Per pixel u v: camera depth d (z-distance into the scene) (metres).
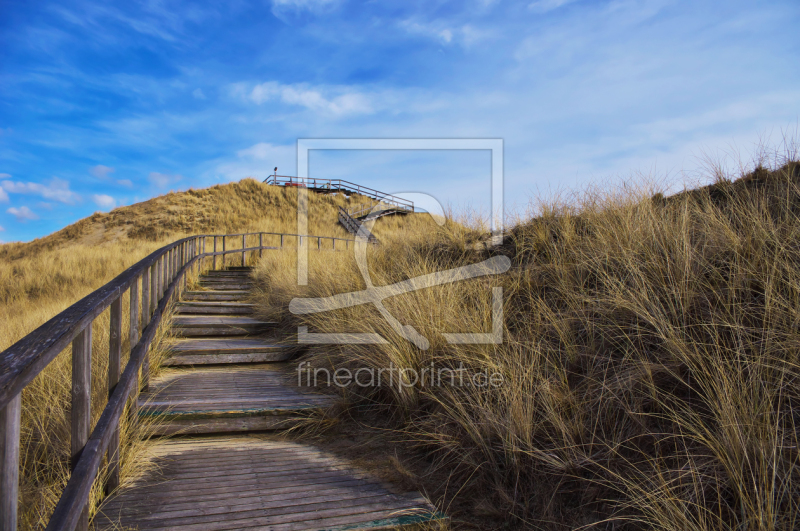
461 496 2.59
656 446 2.31
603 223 4.56
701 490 2.02
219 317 7.08
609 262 3.91
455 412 3.09
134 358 2.99
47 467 2.71
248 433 3.58
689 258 3.29
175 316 6.57
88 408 1.97
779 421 2.16
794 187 3.66
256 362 5.29
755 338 2.61
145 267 3.53
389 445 3.28
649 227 3.90
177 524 2.26
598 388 2.81
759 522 1.76
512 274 4.68
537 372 3.11
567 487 2.40
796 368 2.31
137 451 3.02
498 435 2.75
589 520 2.19
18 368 1.20
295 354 5.39
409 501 2.55
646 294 3.18
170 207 28.34
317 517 2.36
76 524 1.67
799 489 1.88
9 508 1.21
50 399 3.30
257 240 20.91
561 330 3.42
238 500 2.53
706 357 2.57
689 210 4.09
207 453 3.20
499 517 2.37
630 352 2.97
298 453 3.23
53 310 8.02
